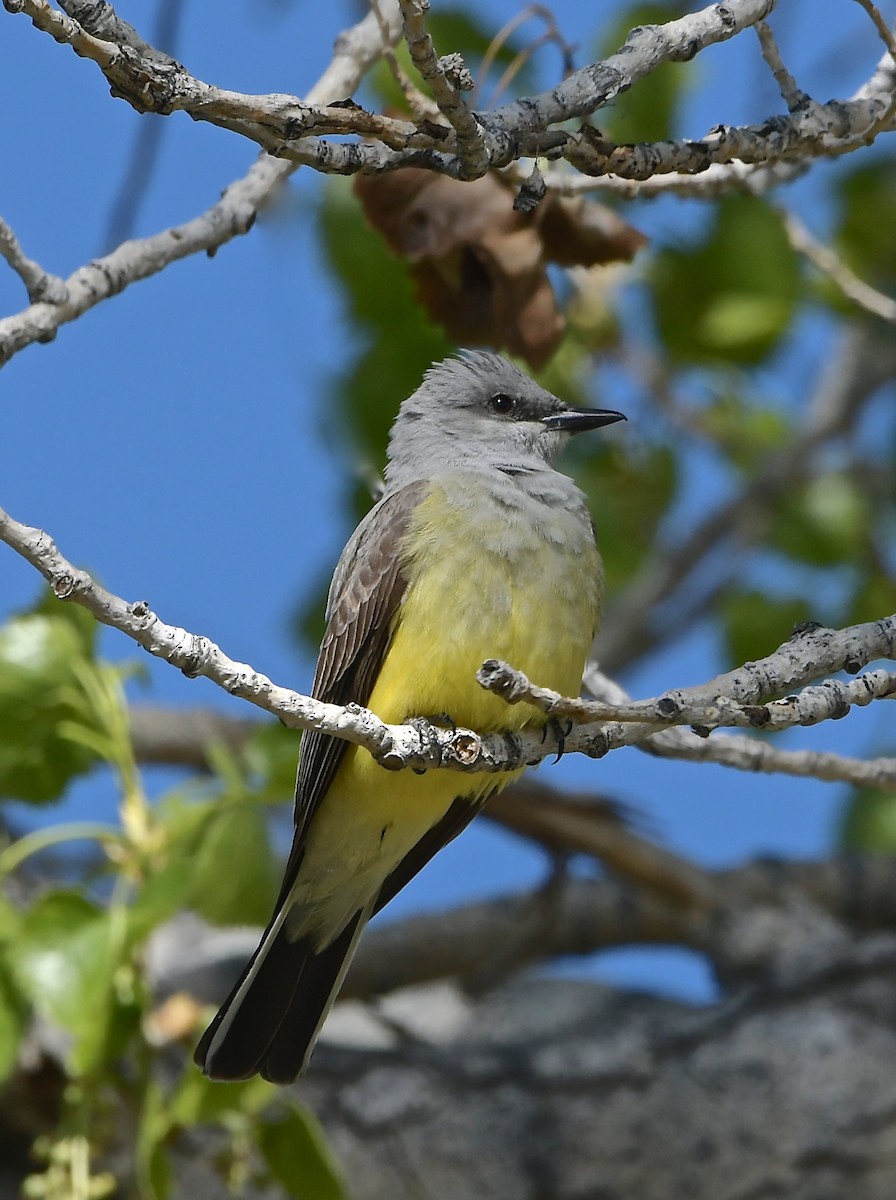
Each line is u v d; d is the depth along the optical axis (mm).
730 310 14164
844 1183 12492
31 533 7082
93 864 13828
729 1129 12641
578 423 11367
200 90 6941
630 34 7949
